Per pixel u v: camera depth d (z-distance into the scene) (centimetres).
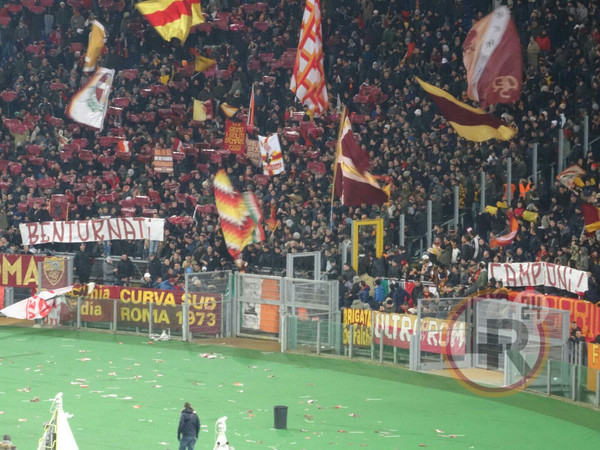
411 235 5988
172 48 7600
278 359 5394
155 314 5872
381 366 5209
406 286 5397
